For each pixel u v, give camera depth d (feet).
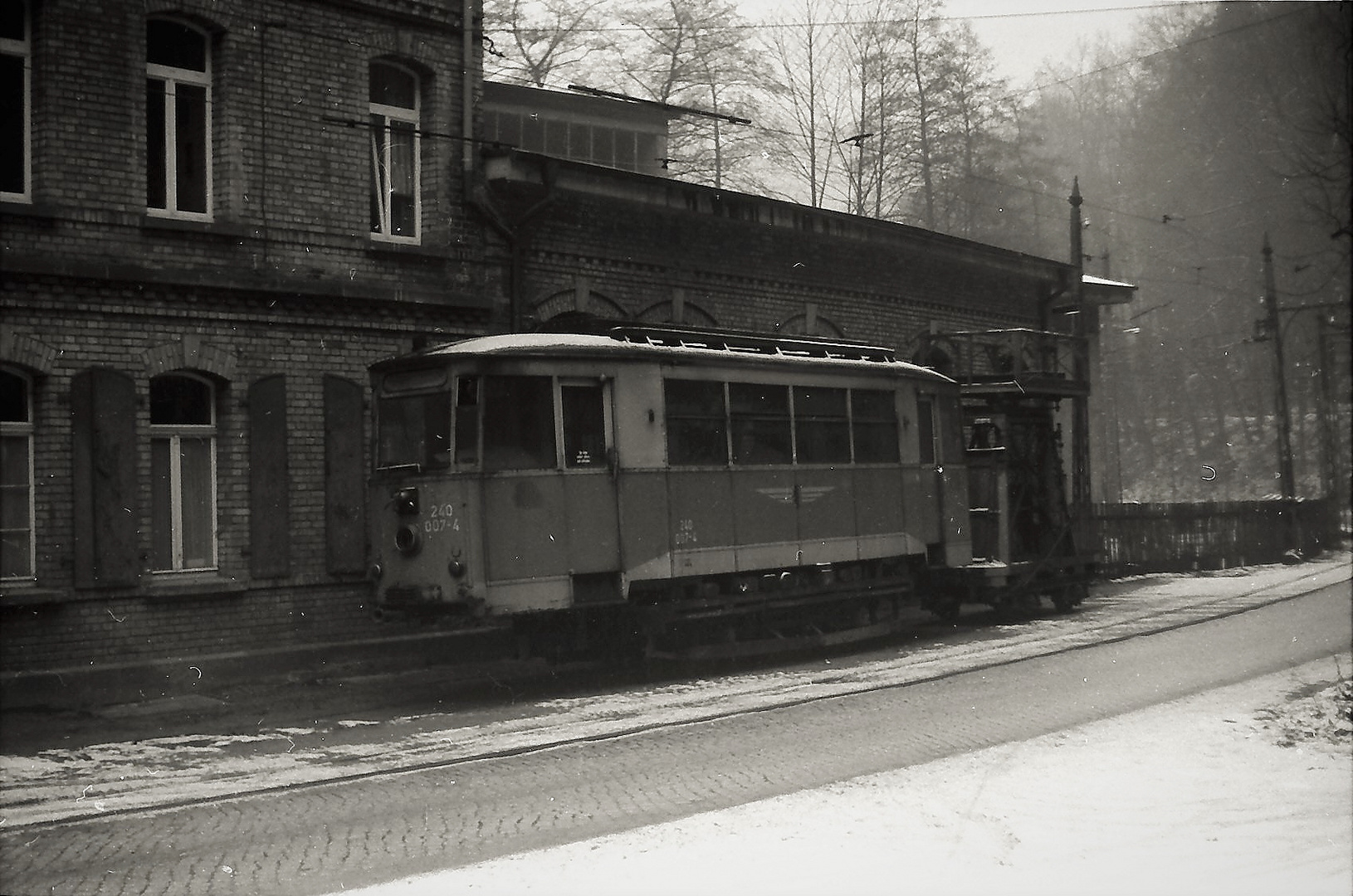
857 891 23.47
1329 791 31.76
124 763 38.42
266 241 54.95
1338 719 40.57
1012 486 81.46
